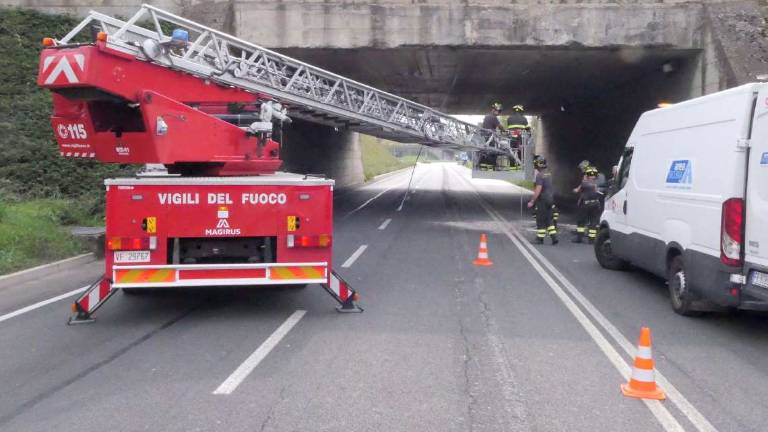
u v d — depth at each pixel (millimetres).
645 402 5230
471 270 11484
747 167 7051
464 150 21500
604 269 11742
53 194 15562
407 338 7047
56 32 19906
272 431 4613
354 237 16125
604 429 4691
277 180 7805
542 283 10336
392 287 9906
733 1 18172
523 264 12211
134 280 7438
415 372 5910
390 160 89250
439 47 18766
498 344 6840
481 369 6008
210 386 5543
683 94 19438
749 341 7109
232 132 8359
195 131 7953
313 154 31453
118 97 7500
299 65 14430
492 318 7980
